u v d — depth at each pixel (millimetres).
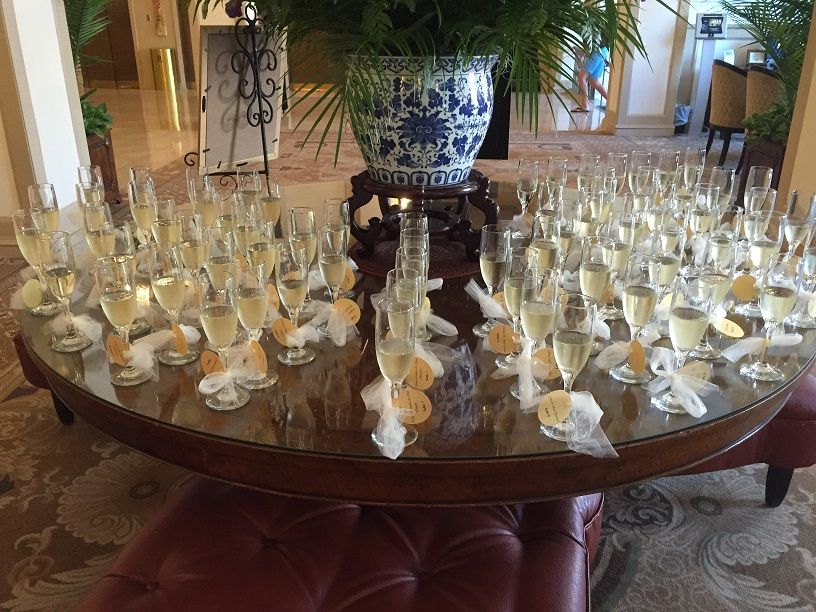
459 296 1700
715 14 7703
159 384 1232
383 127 1757
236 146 5238
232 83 4957
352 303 1422
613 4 1490
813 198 1909
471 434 1087
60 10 4312
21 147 4066
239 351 1251
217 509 1297
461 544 1216
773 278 1363
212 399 1179
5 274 3809
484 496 1068
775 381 1245
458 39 1647
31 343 1403
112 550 1835
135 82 12352
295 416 1133
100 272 1239
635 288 1259
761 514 1991
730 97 6242
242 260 1643
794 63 4613
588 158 2314
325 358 1343
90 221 1840
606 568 1796
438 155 1784
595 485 1093
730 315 1545
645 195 1973
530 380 1193
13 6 3873
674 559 1825
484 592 1102
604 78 9766
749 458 1850
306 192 2746
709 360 1327
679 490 2098
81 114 4582
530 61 1689
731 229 2037
